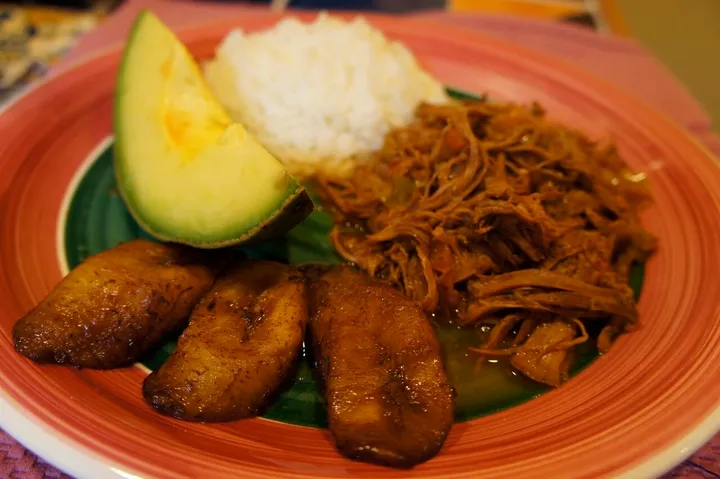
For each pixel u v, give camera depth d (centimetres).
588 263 32
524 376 29
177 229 30
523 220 31
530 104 40
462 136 34
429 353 27
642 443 25
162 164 31
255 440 26
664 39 53
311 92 37
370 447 25
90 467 24
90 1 49
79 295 27
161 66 34
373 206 34
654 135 37
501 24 48
